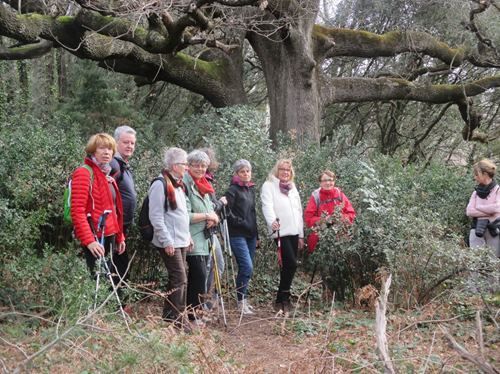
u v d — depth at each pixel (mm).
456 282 7289
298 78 13148
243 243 7488
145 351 4566
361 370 4922
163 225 6273
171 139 17250
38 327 5281
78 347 4348
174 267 6375
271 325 6828
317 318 7160
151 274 8000
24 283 5816
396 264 7445
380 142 20953
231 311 7375
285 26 12406
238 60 14484
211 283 7191
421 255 7395
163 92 20484
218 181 9297
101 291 5613
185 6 9359
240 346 5934
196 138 12328
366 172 8734
